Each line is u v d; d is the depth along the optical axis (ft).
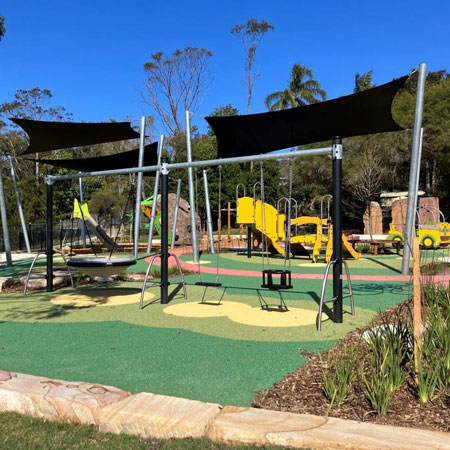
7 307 20.52
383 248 53.98
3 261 46.68
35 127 27.81
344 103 20.06
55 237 79.97
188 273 33.71
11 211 89.45
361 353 12.35
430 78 131.64
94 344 14.19
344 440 7.20
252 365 11.89
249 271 34.96
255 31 124.67
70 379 10.99
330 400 9.41
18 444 7.89
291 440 7.34
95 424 8.52
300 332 15.34
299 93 119.75
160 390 10.22
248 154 28.60
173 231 52.85
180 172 113.50
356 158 95.76
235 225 111.65
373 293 23.66
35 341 14.60
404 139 92.63
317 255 42.88
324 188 109.19
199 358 12.57
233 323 16.89
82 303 21.35
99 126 28.09
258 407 9.27
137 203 40.32
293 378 10.84
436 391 9.74
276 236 43.73
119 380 10.89
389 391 8.98
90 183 147.74
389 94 19.10
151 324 16.90
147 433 8.11
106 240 55.62
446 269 31.76
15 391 9.29
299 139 25.71
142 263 40.19
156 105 139.13
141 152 39.40
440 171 97.96
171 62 135.13
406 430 7.60
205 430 7.89
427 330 12.01
